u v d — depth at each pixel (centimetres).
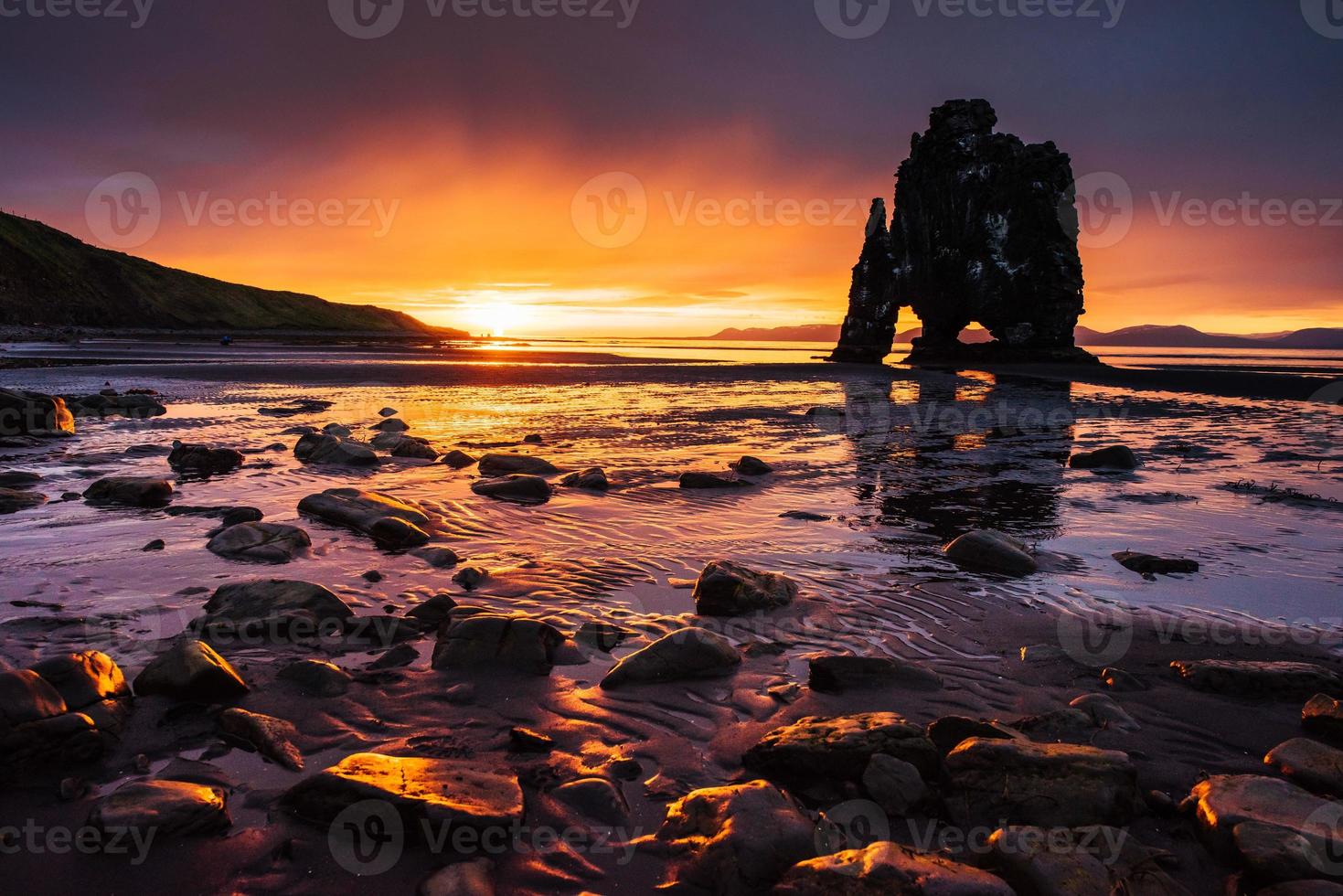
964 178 6644
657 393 2983
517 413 2166
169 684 421
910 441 1681
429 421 1942
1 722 340
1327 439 1756
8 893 264
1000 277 6512
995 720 419
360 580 663
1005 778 338
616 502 1014
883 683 461
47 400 1566
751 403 2575
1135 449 1574
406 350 6888
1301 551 792
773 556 765
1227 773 366
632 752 380
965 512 975
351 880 278
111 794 321
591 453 1449
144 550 732
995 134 6606
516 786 330
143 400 2034
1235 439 1762
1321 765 355
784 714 424
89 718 367
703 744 389
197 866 282
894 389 3494
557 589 650
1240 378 4253
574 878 283
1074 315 6506
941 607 614
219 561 699
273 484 1096
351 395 2661
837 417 2153
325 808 311
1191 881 286
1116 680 466
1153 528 891
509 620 502
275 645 509
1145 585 675
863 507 1001
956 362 6819
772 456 1436
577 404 2466
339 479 1142
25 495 939
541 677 470
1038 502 1040
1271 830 293
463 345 10606
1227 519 940
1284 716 427
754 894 274
